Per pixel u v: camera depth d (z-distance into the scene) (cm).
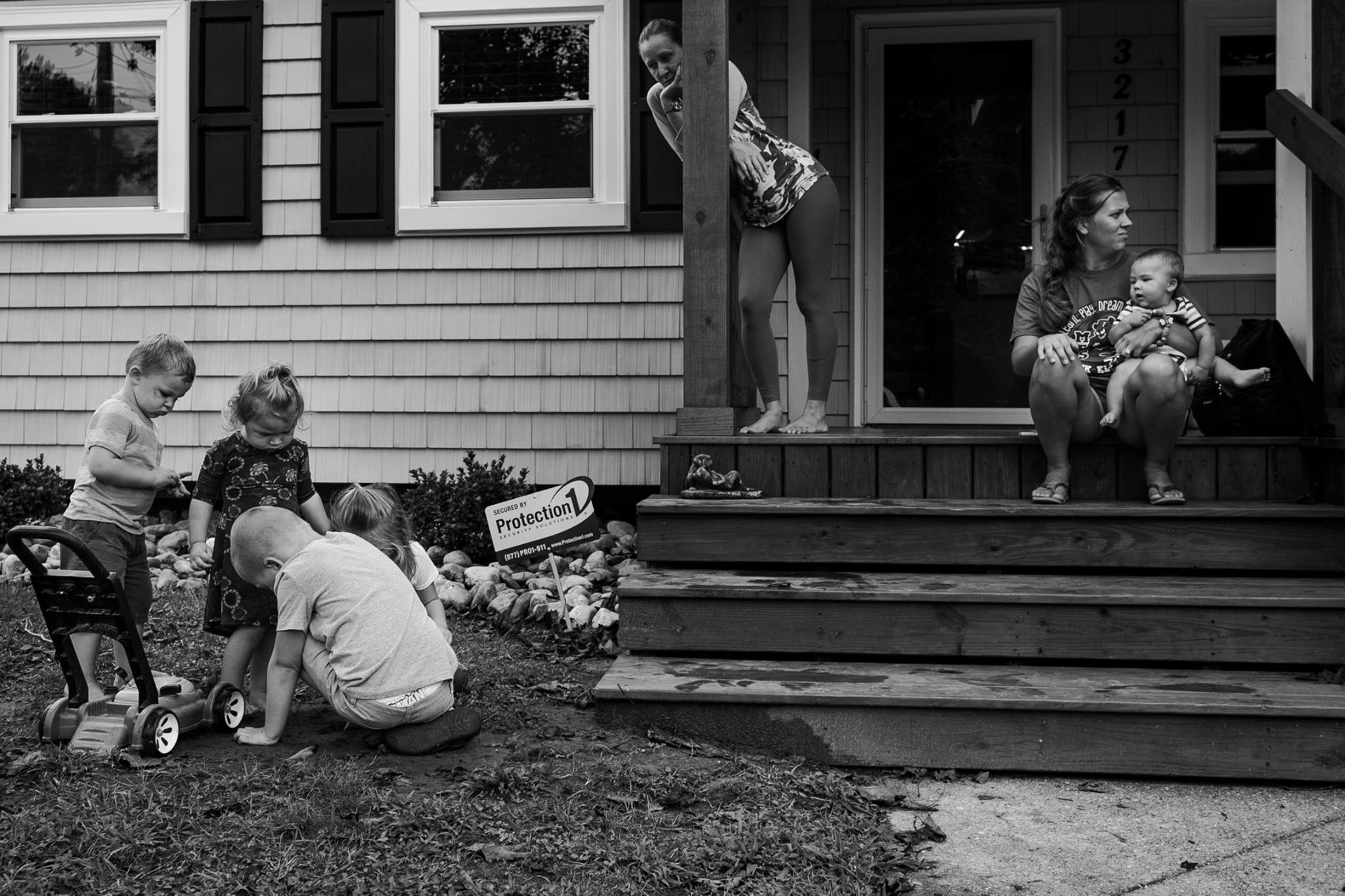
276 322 687
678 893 265
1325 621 376
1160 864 289
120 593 332
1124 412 429
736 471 457
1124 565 418
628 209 662
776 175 488
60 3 690
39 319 700
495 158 678
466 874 266
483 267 674
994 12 689
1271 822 316
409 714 338
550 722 377
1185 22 675
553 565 494
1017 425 700
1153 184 684
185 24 687
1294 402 446
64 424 700
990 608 388
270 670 346
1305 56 471
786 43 667
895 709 353
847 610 394
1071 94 689
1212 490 445
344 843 282
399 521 384
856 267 701
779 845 288
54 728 344
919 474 459
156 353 372
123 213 690
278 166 685
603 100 664
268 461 379
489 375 675
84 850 274
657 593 400
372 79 675
